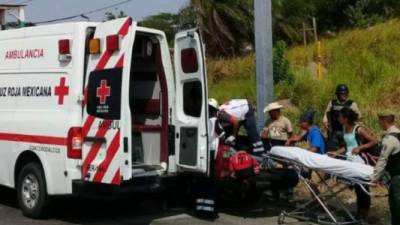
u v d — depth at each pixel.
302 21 33.81
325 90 14.34
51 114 8.28
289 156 8.08
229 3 28.48
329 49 19.02
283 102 15.20
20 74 8.86
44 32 8.55
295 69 17.25
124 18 7.67
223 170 8.45
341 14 36.56
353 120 8.54
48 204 8.34
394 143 6.88
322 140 8.88
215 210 8.97
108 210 9.24
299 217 8.56
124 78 7.54
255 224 8.34
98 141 7.78
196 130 8.20
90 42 8.00
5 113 9.05
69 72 8.10
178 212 9.14
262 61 10.50
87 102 7.95
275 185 8.71
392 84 13.88
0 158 9.10
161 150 8.56
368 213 8.49
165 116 8.52
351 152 8.45
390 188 6.97
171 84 8.55
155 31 8.38
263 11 10.48
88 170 7.86
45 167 8.27
